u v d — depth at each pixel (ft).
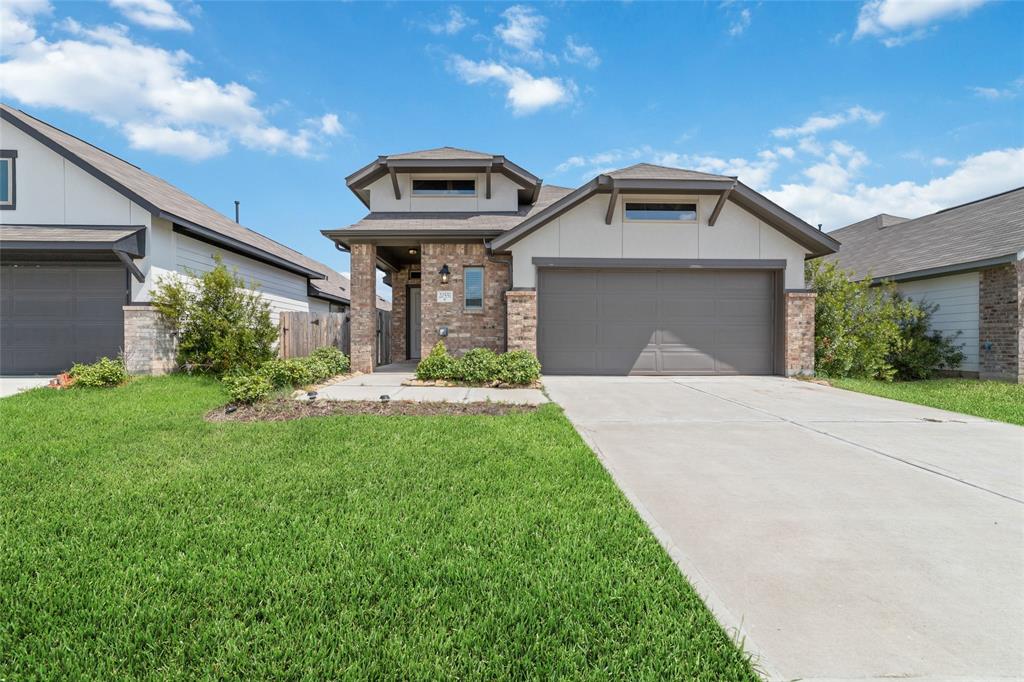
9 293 36.29
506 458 15.51
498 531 10.30
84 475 13.58
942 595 8.30
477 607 7.76
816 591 8.40
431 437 17.93
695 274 39.06
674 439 18.81
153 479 13.23
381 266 52.16
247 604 7.75
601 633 7.14
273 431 18.66
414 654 6.64
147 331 34.60
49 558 9.07
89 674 6.28
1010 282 37.65
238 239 43.88
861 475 14.61
